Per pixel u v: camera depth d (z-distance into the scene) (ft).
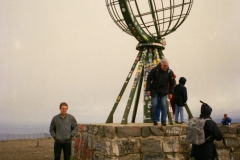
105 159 18.98
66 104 20.30
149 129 19.16
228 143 21.81
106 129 19.12
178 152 19.56
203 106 17.12
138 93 28.68
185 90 23.98
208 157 16.30
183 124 22.09
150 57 26.66
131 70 26.27
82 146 24.84
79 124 26.37
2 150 47.57
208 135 16.43
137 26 24.66
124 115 23.02
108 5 26.35
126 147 18.34
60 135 19.92
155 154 18.97
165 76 19.99
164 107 19.93
